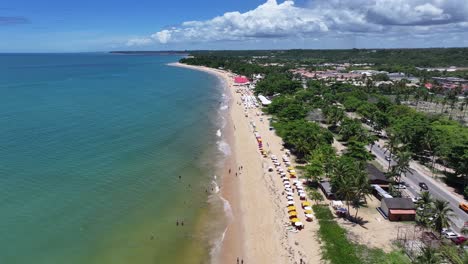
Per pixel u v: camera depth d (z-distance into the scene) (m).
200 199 76.19
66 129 117.62
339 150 105.12
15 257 52.53
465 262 46.56
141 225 64.56
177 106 169.88
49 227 60.78
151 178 84.31
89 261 53.53
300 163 96.81
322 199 74.81
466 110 180.25
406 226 63.78
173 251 57.84
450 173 89.56
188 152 104.56
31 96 181.38
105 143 105.81
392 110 150.75
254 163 97.56
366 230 62.59
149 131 122.69
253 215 69.94
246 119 150.00
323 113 144.12
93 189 75.81
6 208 65.06
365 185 67.12
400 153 86.06
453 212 68.38
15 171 80.81
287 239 61.16
